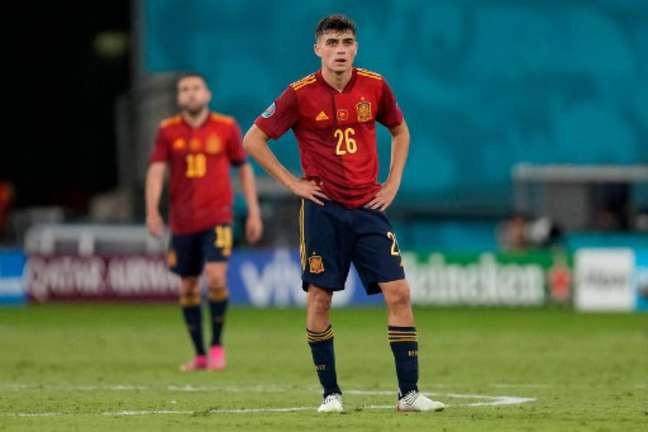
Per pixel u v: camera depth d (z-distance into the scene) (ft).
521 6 343.26
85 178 454.40
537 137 345.31
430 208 339.57
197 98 158.61
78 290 299.17
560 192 347.36
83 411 109.09
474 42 341.00
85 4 449.06
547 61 345.51
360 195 104.83
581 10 346.95
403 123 108.47
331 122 104.73
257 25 332.19
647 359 175.11
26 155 456.86
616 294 290.76
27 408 111.75
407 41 338.13
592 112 347.77
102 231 314.76
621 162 348.59
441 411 106.01
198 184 159.12
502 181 343.67
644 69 349.20
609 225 350.23
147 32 331.16
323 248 104.94
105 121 451.53
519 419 100.07
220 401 118.83
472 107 341.41
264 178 328.49
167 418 101.96
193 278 160.66
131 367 163.73
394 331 105.09
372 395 125.18
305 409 109.70
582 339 214.28
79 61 451.53
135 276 299.99
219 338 160.86
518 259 291.79
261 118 106.11
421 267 291.79
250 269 299.17
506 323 255.70
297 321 259.19
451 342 208.33
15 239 391.04
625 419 100.68
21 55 456.45
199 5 330.75
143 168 335.47
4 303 299.38
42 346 199.11
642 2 349.00
